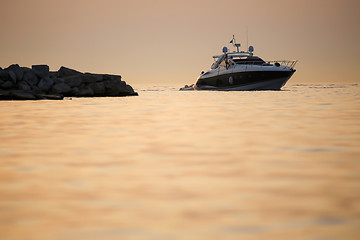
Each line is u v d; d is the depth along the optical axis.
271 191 11.84
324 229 8.77
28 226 9.15
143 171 15.02
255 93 141.00
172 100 87.56
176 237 8.48
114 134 26.94
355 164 15.80
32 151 19.95
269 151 19.23
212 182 13.09
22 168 15.73
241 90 170.75
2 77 103.19
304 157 17.50
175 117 40.81
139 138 24.75
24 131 29.19
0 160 17.52
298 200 10.87
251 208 10.25
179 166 15.94
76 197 11.45
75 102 80.19
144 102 78.44
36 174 14.59
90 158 17.92
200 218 9.56
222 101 79.62
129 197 11.42
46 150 20.25
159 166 15.98
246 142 22.33
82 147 21.20
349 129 28.42
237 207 10.36
